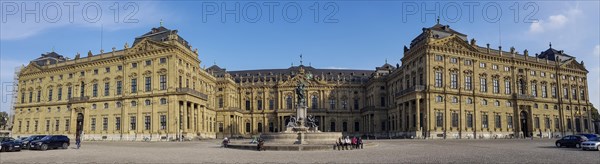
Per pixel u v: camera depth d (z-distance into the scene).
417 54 96.12
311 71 143.62
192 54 98.88
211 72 122.81
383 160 32.91
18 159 37.22
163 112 89.69
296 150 46.34
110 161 33.88
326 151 44.62
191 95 92.00
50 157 39.28
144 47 93.88
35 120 109.50
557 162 30.39
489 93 96.75
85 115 99.50
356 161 32.22
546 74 106.81
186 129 89.19
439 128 89.88
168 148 54.78
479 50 96.62
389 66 131.25
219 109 123.50
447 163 29.97
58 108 105.62
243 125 136.75
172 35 90.81
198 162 32.38
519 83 102.00
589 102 112.38
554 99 106.69
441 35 94.94
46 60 111.75
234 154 41.16
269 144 50.72
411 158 34.62
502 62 100.19
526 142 65.56
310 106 136.12
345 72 145.88
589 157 34.78
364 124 131.38
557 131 105.62
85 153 44.88
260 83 138.00
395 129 110.50
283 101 136.38
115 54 98.25
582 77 113.06
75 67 103.75
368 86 133.38
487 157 35.06
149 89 92.25
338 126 135.25
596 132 133.12
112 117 96.19
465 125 92.44
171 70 89.75
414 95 91.81
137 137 91.62
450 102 91.62
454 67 93.44
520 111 100.75
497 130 96.31
